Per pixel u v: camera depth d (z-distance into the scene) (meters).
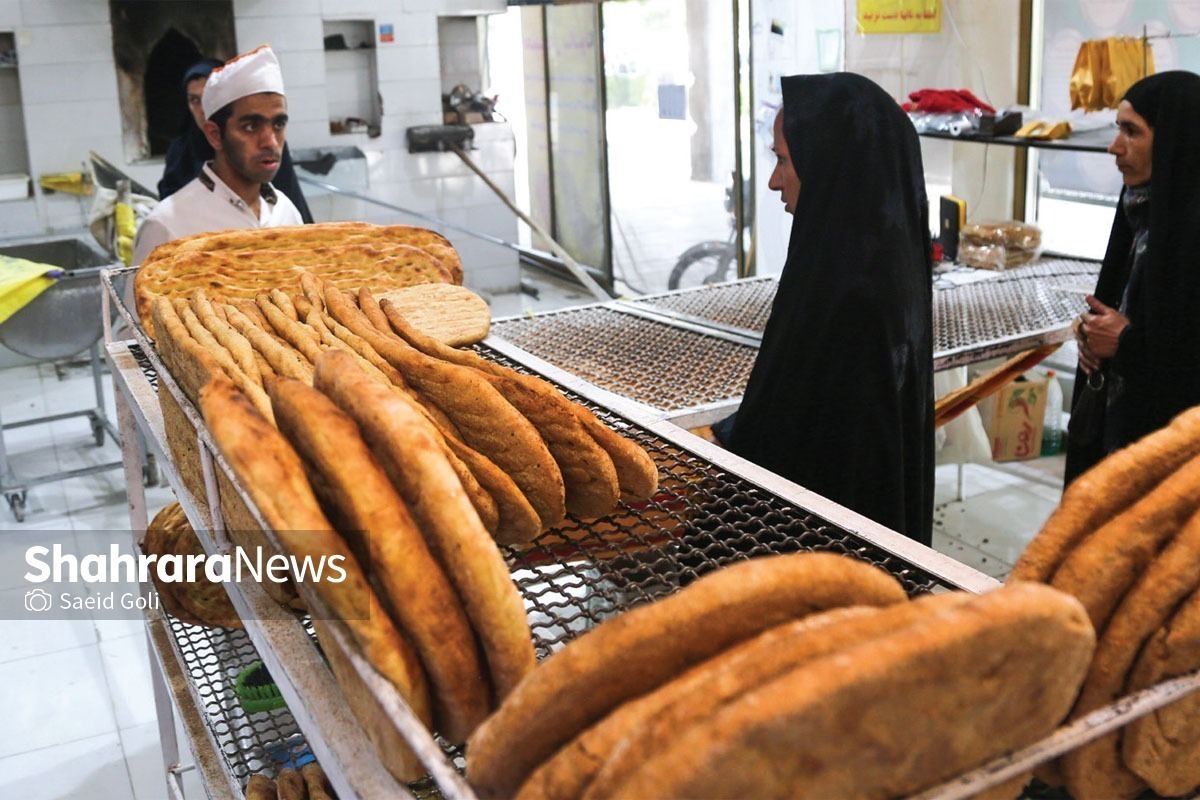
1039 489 3.89
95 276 3.77
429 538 0.74
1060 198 4.31
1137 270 2.42
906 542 1.01
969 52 3.85
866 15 3.60
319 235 1.64
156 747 2.51
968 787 0.59
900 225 1.87
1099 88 3.19
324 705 0.83
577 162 6.82
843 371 1.86
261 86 2.47
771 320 1.97
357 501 0.71
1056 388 4.08
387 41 6.41
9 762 2.47
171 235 2.51
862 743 0.51
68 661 2.89
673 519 1.14
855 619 0.56
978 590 0.90
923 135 3.40
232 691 1.74
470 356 1.13
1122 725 0.66
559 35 6.64
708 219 5.68
